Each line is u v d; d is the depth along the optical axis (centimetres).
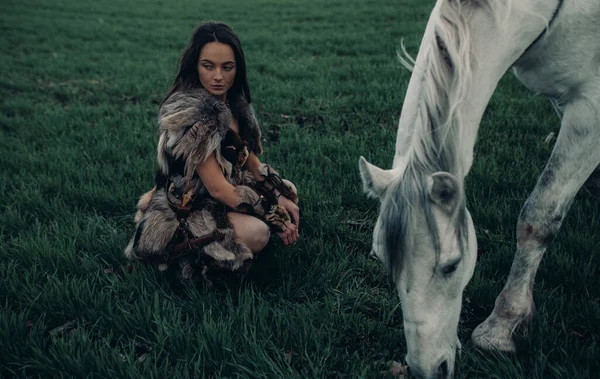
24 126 520
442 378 162
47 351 214
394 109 536
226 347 206
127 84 702
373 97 563
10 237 304
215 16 1638
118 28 1369
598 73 200
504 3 177
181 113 214
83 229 310
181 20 1559
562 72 207
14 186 371
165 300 235
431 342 157
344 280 260
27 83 724
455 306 163
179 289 253
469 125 180
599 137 200
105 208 340
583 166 203
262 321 221
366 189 159
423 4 1630
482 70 181
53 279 251
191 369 203
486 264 263
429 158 150
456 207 145
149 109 585
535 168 357
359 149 409
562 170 204
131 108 580
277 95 609
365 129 475
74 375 199
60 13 1697
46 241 282
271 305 241
